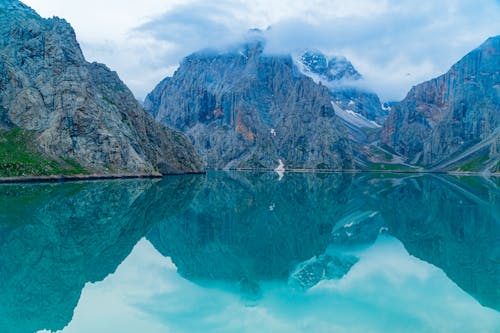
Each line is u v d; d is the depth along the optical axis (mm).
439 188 156250
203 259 41688
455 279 34625
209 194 117125
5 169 131875
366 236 57938
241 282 33656
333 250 48469
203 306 27172
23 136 155250
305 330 23188
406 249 48906
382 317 25641
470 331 23047
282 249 48906
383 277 35688
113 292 29391
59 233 49312
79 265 36219
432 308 26984
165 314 25531
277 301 28625
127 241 47844
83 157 162625
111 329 22891
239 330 23141
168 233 55344
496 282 33938
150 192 109750
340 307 27219
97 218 61750
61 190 101938
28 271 33344
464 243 52031
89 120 170500
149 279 33219
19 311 24953
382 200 109125
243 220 71000
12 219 56438
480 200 107562
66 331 22391
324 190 147375
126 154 181375
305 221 72125
